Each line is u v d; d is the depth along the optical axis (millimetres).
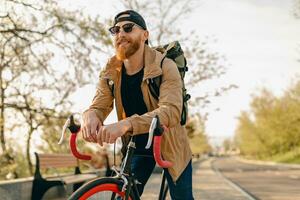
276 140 62438
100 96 2936
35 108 11867
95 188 2391
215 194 11219
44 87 11859
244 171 29750
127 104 2914
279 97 55281
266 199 10477
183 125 2945
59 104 11992
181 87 2754
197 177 20562
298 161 50844
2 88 11586
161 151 2824
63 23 11562
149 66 2744
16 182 6961
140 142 2930
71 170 13531
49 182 7598
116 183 2541
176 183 2938
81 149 13961
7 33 11203
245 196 10727
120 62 2867
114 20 2799
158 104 2713
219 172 28031
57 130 12258
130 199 2654
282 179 19156
